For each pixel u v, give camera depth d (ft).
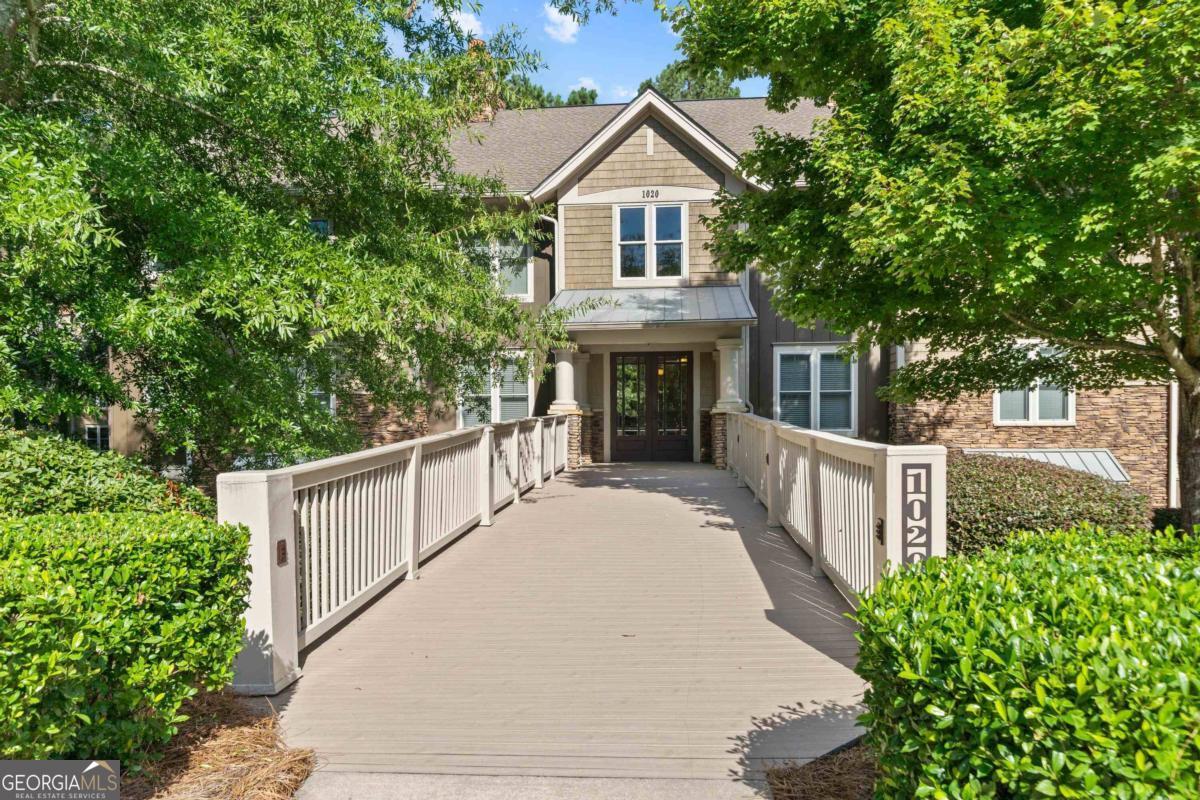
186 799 8.32
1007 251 15.96
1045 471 21.12
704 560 20.36
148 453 27.07
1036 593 6.63
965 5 16.85
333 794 8.61
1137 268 18.48
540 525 25.73
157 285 21.12
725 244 27.07
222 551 9.67
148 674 8.39
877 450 12.70
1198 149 13.74
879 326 26.02
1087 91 14.46
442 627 14.94
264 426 24.25
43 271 16.75
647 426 48.96
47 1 18.16
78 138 18.47
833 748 9.64
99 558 8.52
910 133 17.89
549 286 47.67
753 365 45.75
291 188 26.04
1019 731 4.74
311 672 12.59
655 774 9.02
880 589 7.14
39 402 18.29
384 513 17.29
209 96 20.22
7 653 6.31
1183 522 20.90
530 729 10.31
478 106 26.63
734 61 24.31
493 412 47.80
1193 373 20.16
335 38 22.25
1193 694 4.59
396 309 22.84
